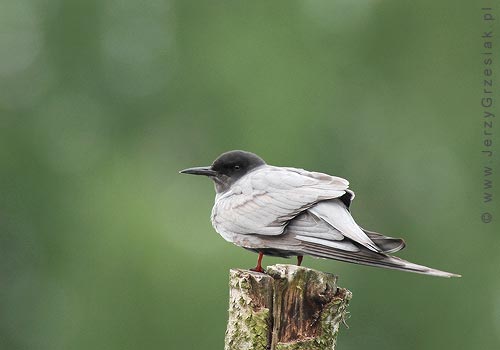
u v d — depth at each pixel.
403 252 17.02
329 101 17.44
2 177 18.64
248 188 9.34
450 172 17.25
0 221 18.20
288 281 7.66
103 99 19.58
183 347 14.49
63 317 16.39
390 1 17.66
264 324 7.57
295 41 17.92
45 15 19.94
